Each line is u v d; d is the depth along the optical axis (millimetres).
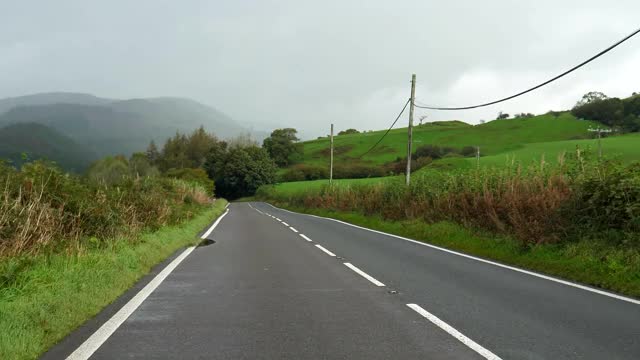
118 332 5723
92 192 14555
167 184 28875
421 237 17875
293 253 13539
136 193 18656
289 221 29250
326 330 5812
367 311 6789
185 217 23188
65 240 10766
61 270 8180
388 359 4766
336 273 10125
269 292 8133
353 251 14000
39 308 6035
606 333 5695
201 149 152125
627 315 6570
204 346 5184
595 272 9406
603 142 89688
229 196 117938
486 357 4836
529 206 13555
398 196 25828
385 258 12492
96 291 7441
